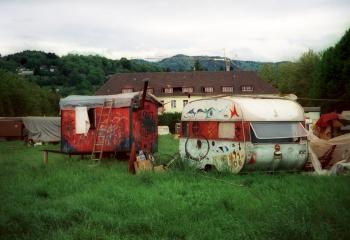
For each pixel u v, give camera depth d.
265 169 16.34
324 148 19.02
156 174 15.59
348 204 10.09
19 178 15.65
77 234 8.17
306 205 9.68
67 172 16.95
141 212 10.12
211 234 8.17
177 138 44.47
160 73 85.38
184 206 10.55
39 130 41.50
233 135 16.33
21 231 8.59
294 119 16.81
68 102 21.91
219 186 13.40
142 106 21.28
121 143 21.16
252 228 8.26
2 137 48.47
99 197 11.76
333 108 57.44
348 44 56.94
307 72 84.81
